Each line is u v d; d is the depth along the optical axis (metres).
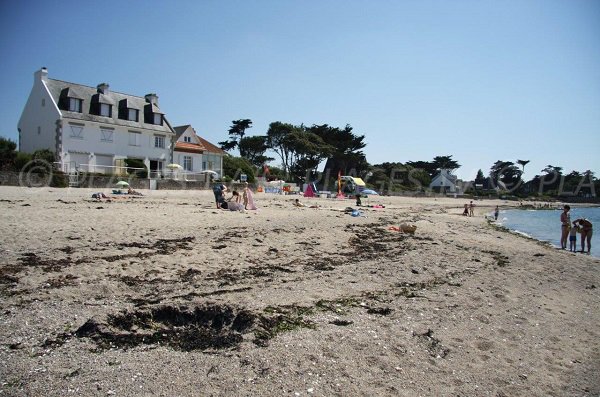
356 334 5.70
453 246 14.79
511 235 22.52
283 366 4.57
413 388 4.40
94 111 45.72
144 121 50.47
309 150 76.94
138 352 4.73
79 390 3.86
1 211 15.13
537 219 43.75
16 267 7.85
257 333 5.37
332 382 4.34
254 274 8.62
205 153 59.31
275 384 4.18
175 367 4.41
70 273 7.69
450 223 25.69
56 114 42.00
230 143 88.00
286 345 5.11
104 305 6.18
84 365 4.35
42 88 43.75
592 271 12.61
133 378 4.14
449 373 4.86
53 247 9.70
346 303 7.06
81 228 12.41
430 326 6.32
